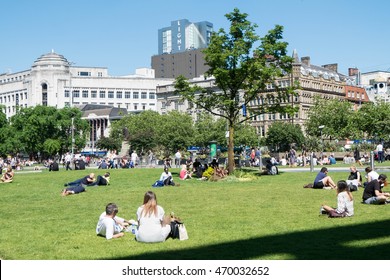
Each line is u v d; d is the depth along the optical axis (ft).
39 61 591.37
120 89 620.90
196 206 59.47
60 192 84.84
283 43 109.19
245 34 109.81
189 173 112.27
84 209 59.47
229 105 112.16
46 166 253.65
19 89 621.72
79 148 375.66
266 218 48.26
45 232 43.19
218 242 36.91
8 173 111.96
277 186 86.58
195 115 448.65
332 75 472.03
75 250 35.70
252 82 115.03
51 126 350.02
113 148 353.72
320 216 48.85
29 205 65.36
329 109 329.52
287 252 32.89
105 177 99.14
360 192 73.10
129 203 65.05
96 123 533.55
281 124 361.71
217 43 110.63
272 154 243.60
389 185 82.38
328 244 35.04
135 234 40.01
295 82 116.06
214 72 108.27
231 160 113.60
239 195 71.87
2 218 52.80
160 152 319.47
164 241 38.09
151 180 109.81
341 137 315.17
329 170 136.87
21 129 355.15
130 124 361.10
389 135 258.16
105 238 40.11
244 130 330.13
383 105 269.03
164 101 488.85
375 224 43.09
